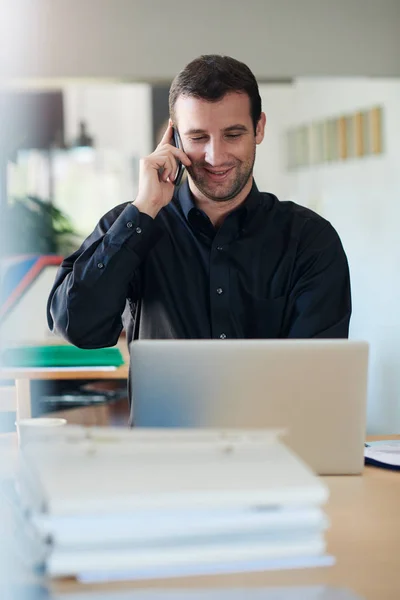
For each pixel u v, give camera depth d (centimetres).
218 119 245
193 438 150
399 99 541
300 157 713
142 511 126
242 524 129
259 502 129
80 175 818
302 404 185
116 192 823
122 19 517
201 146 251
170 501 127
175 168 257
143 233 255
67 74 516
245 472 137
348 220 626
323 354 184
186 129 251
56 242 470
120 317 266
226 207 266
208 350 182
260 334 269
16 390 352
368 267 598
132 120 841
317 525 132
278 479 134
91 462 141
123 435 150
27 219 465
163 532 127
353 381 186
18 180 485
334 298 266
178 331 268
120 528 125
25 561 133
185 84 248
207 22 523
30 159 795
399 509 167
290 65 530
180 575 131
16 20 512
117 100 834
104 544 125
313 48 530
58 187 810
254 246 269
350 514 165
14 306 393
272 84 558
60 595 124
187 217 268
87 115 827
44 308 396
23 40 514
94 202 820
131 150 841
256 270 268
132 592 125
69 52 516
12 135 532
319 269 267
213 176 252
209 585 128
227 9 522
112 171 826
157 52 520
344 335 264
